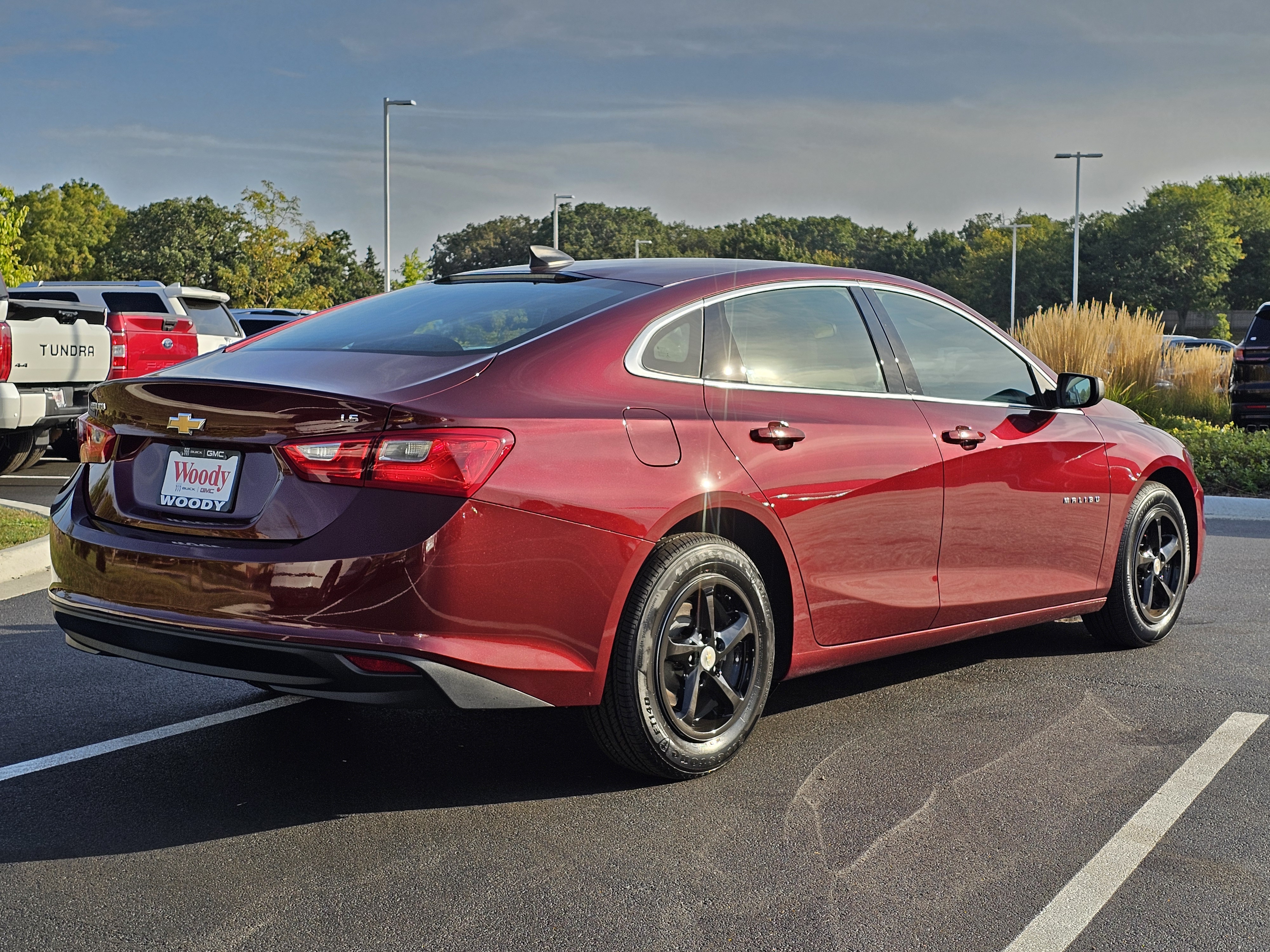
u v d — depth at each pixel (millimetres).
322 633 3039
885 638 4156
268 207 50875
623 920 2703
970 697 4453
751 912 2738
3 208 31359
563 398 3338
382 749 3889
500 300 3834
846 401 4020
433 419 3078
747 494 3604
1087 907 2760
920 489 4121
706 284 3822
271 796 3467
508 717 4254
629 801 3424
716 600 3627
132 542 3318
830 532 3861
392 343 3600
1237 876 2922
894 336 4293
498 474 3117
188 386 3283
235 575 3115
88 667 4852
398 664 3045
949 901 2791
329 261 75938
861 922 2693
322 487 3088
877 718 4191
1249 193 116250
